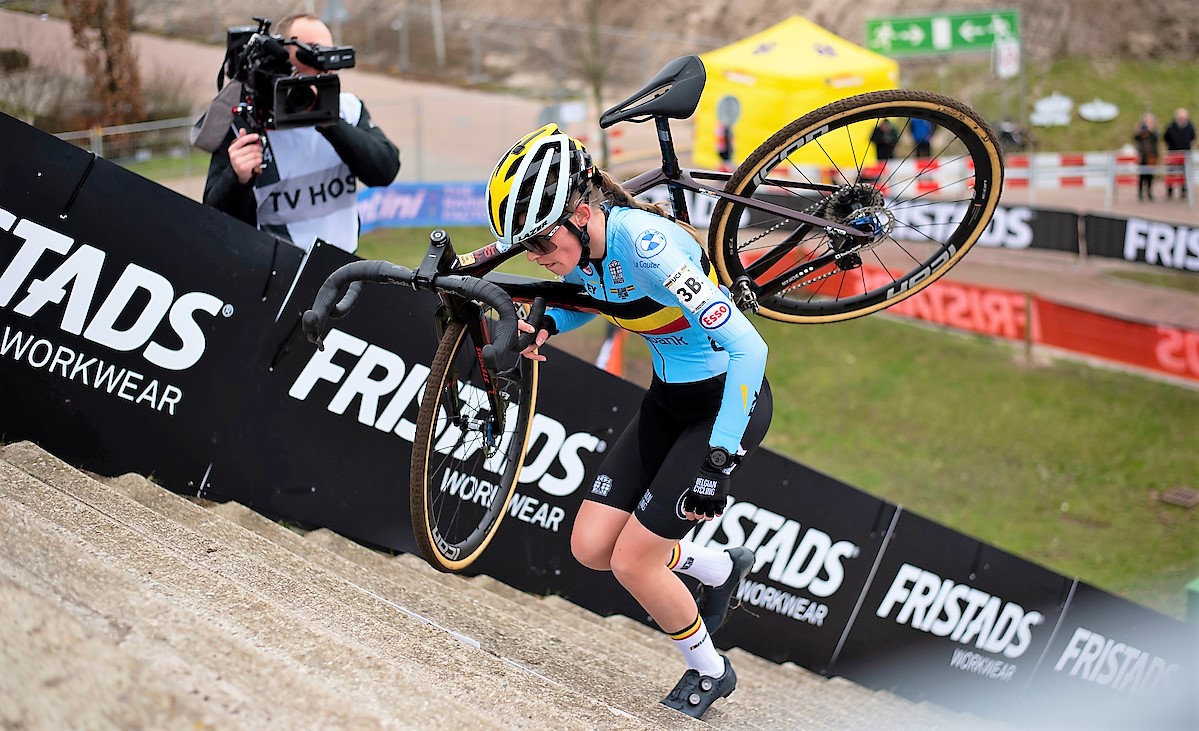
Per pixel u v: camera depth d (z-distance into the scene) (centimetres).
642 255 262
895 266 1287
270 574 298
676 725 304
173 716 162
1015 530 960
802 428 1120
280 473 400
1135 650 583
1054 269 1398
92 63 1284
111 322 371
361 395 406
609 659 368
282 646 227
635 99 291
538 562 454
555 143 255
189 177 1242
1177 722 592
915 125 1353
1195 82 2022
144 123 1284
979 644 547
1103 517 983
